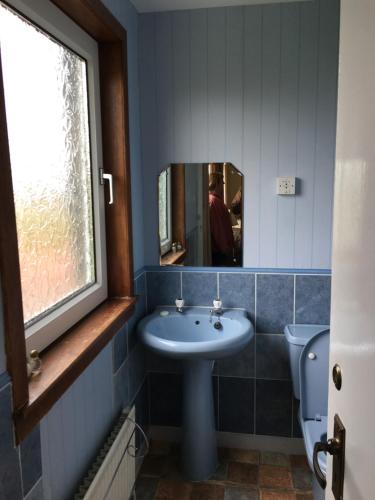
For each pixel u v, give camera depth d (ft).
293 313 7.32
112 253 6.47
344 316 2.71
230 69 6.94
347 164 2.62
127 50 6.46
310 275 7.18
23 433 3.34
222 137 7.12
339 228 2.80
